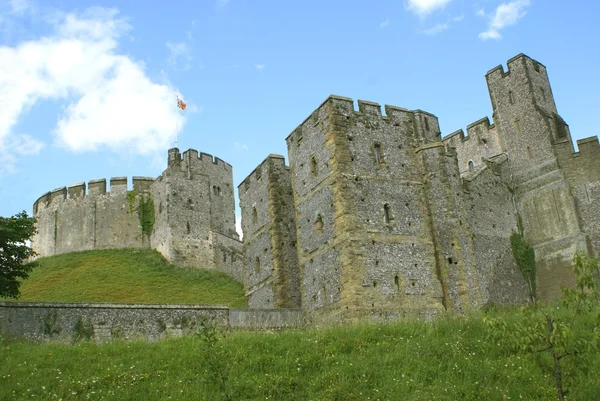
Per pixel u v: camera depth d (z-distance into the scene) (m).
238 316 35.34
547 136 49.19
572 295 17.12
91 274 58.00
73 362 25.11
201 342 26.81
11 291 36.50
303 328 35.66
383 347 25.69
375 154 39.53
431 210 39.53
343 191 37.28
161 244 65.12
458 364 23.58
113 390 22.38
